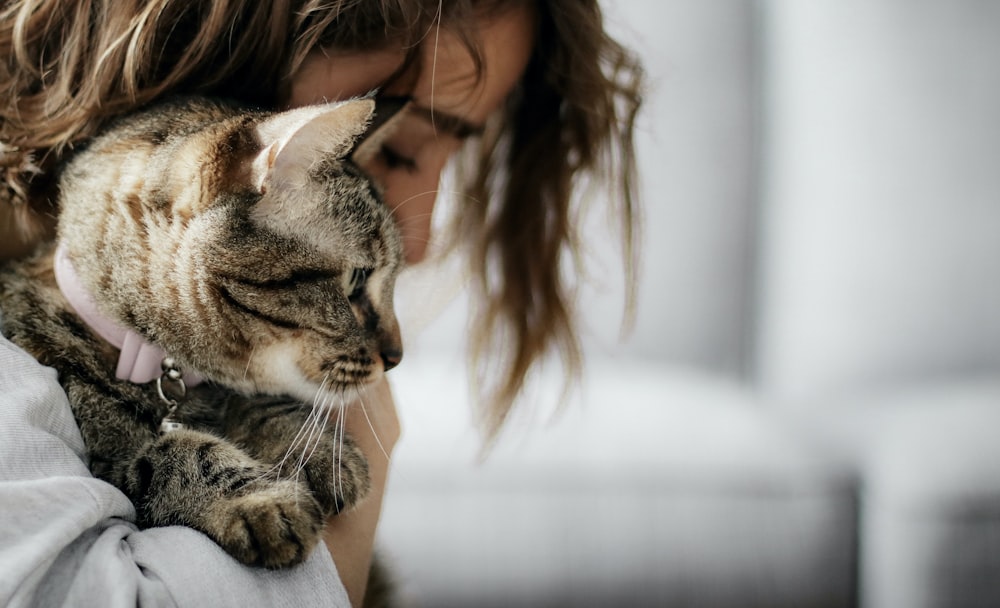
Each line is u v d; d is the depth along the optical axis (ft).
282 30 3.52
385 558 4.78
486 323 5.19
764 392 7.66
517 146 4.99
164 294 3.25
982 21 7.20
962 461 5.75
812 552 5.87
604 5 6.33
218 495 2.85
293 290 3.45
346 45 3.63
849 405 7.03
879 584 5.76
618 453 5.98
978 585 5.58
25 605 2.15
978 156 7.21
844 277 7.36
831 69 7.44
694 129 7.63
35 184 3.44
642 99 5.03
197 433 3.16
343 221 3.58
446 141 4.31
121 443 3.17
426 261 4.92
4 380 2.64
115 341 3.26
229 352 3.42
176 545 2.56
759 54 7.79
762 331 7.86
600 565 5.80
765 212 7.88
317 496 3.14
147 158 3.28
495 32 3.99
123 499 2.68
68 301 3.26
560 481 5.85
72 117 3.38
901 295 7.27
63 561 2.35
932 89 7.25
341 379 3.69
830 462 6.02
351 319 3.70
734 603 5.83
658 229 7.61
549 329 5.17
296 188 3.34
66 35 3.54
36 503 2.30
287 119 3.18
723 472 5.90
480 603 5.78
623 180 4.99
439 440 6.04
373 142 3.79
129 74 3.39
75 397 3.10
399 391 6.82
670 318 7.64
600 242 7.25
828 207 7.46
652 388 7.14
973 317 7.22
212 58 3.58
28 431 2.48
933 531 5.59
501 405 5.20
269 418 3.47
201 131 3.31
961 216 7.23
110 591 2.26
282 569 2.69
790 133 7.73
